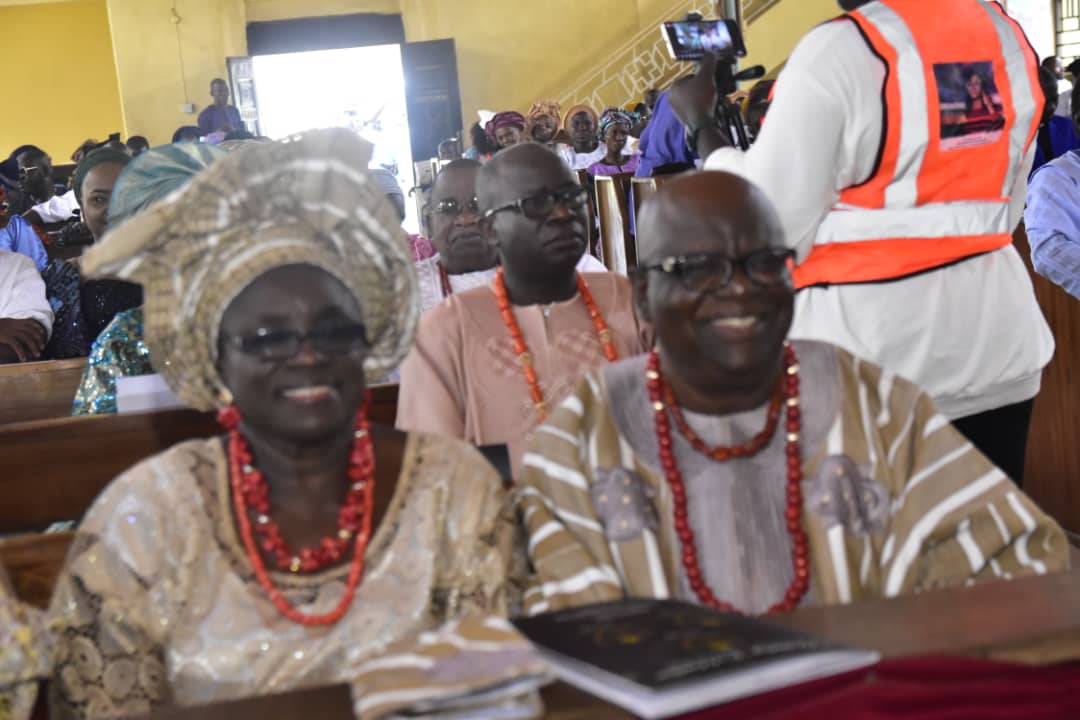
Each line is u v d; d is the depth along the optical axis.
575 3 17.02
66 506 2.57
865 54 2.43
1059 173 3.85
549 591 1.69
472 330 2.59
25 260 4.65
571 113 10.89
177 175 3.16
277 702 1.39
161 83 16.38
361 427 1.70
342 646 1.60
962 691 1.32
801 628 1.51
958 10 2.52
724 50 2.94
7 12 17.72
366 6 16.92
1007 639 1.44
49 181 8.24
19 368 3.58
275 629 1.59
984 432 2.69
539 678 1.31
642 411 1.79
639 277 1.81
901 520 1.76
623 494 1.75
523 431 2.55
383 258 1.68
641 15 17.09
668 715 1.27
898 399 1.80
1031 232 3.91
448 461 1.73
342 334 1.60
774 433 1.77
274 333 1.57
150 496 1.63
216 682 1.58
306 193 1.61
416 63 16.84
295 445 1.62
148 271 1.61
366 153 1.64
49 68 17.86
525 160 2.57
